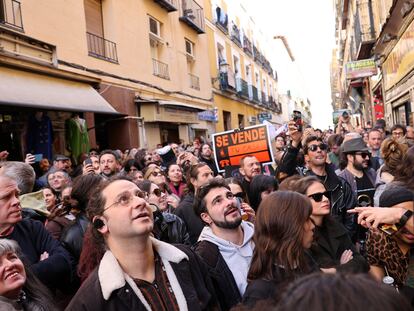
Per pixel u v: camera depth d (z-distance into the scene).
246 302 2.04
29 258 2.73
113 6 11.09
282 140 7.77
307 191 2.72
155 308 1.82
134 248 1.90
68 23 9.17
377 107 18.70
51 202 4.25
